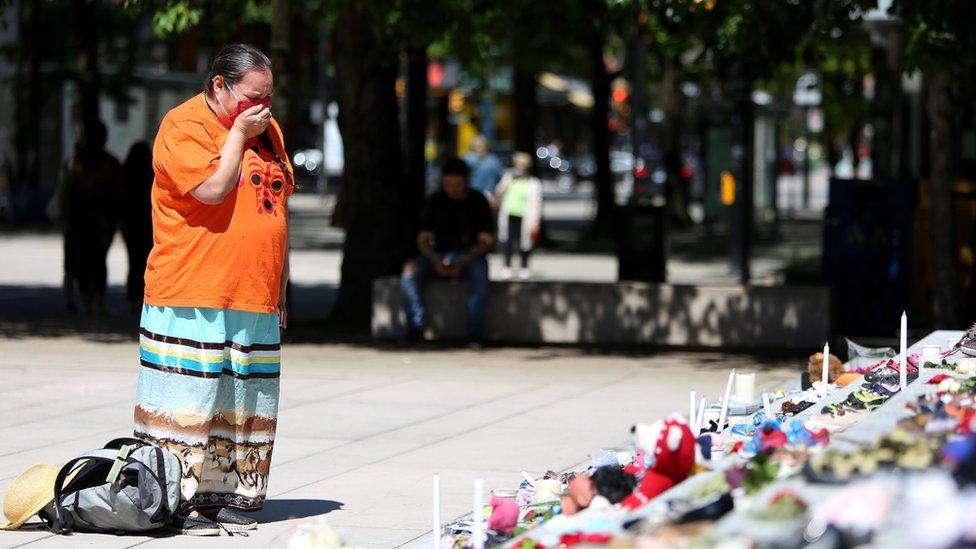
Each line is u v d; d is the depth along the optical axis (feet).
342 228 260.01
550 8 133.18
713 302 111.34
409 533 52.75
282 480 62.64
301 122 439.63
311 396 86.79
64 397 85.15
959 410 38.42
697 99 316.60
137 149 129.70
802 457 36.32
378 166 124.16
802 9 108.37
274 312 53.21
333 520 54.80
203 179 50.34
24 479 53.31
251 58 50.88
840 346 111.65
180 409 51.60
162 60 365.61
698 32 108.17
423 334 115.65
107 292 155.43
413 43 115.55
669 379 94.53
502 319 114.93
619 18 131.34
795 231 287.28
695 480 36.55
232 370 52.37
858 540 26.99
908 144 196.75
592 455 65.82
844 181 120.26
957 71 106.83
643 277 144.05
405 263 119.75
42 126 301.43
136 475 51.75
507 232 173.99
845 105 232.73
